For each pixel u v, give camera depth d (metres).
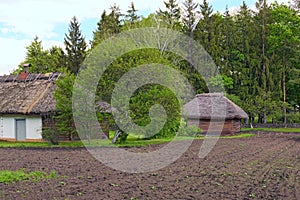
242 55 59.53
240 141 31.20
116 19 61.72
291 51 59.03
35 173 15.23
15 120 34.03
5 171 15.72
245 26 61.97
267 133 41.81
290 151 23.95
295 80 54.47
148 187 12.84
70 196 11.41
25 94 34.50
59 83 28.23
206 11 61.25
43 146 26.94
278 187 12.98
